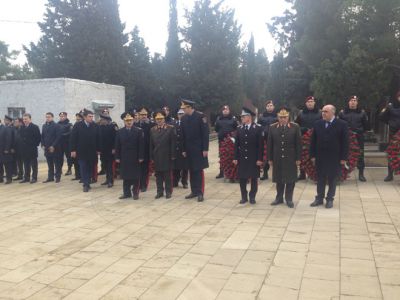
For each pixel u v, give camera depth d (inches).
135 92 1115.3
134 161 332.8
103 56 1013.8
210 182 410.0
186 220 264.8
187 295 157.6
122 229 248.2
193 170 323.0
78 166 442.9
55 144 426.9
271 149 297.3
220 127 419.5
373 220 252.4
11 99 656.4
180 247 212.4
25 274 181.9
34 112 642.8
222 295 156.7
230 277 173.0
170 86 1165.7
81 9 1035.3
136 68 1120.2
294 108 1002.7
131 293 160.6
